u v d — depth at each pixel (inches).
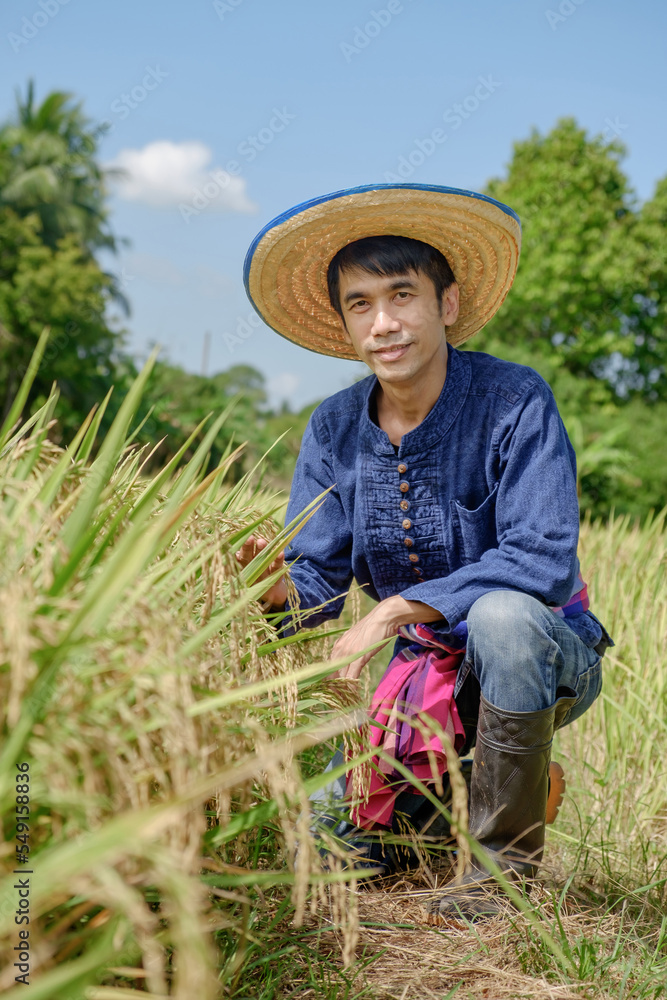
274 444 86.6
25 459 49.1
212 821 55.6
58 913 41.1
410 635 80.4
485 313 95.0
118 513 47.8
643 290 1104.8
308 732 53.5
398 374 80.1
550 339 1121.4
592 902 75.7
